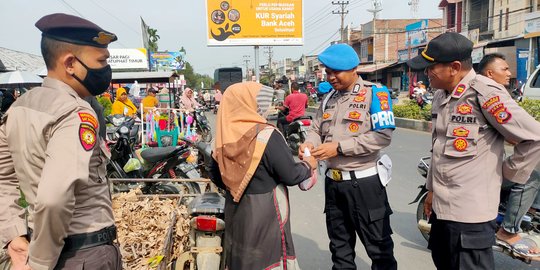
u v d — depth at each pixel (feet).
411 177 21.04
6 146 5.22
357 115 8.57
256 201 6.77
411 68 7.72
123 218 11.45
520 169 6.82
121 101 32.99
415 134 37.40
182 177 16.21
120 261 5.71
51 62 5.17
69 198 4.54
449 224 7.20
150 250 9.76
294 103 28.02
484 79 6.94
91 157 5.01
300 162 7.38
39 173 4.92
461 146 6.97
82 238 5.09
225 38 49.78
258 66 51.72
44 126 4.72
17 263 5.18
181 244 10.26
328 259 12.12
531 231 10.74
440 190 7.32
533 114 26.61
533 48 54.65
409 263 11.71
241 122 6.82
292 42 50.62
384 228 8.78
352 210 8.81
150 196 13.28
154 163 15.89
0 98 42.96
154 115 27.14
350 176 8.66
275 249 6.85
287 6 50.21
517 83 55.57
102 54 5.38
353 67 8.64
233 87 7.01
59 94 5.02
